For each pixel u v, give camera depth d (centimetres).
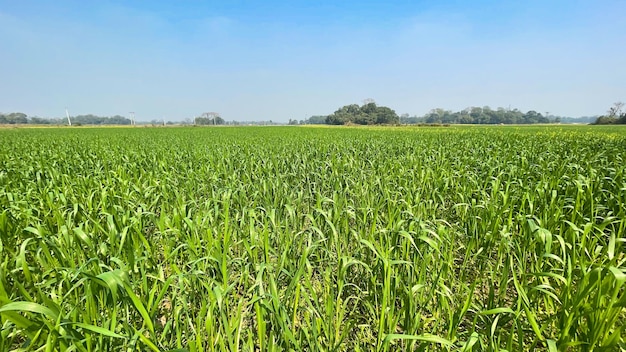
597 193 450
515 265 357
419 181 610
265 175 723
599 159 744
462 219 438
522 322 255
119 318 248
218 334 207
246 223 406
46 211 409
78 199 480
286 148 1255
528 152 923
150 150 1218
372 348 256
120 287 193
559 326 211
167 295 329
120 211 399
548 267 335
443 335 263
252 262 318
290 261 286
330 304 231
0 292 180
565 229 365
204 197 588
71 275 237
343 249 367
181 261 362
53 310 175
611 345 179
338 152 1129
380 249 291
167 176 653
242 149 1231
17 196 454
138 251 317
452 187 569
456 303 296
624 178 493
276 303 199
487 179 546
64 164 807
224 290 221
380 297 281
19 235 362
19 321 160
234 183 588
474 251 377
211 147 1348
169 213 479
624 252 371
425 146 1256
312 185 664
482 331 263
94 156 981
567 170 625
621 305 181
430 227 402
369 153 1078
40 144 1590
